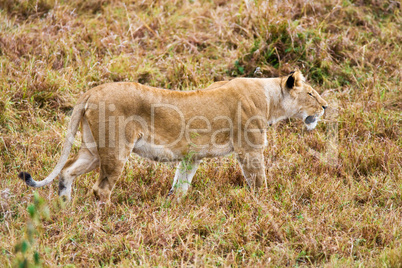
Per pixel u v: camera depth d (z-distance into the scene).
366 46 23.36
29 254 10.96
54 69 20.48
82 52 21.70
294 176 16.06
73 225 12.71
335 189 15.10
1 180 14.75
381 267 11.45
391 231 12.96
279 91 15.44
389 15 25.94
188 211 13.78
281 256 11.82
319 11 25.25
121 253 11.86
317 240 12.45
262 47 22.25
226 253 12.23
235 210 14.06
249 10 24.25
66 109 19.06
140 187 15.12
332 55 22.97
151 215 13.27
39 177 15.16
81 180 15.23
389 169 16.20
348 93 20.78
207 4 26.19
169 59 21.94
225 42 23.59
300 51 22.42
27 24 23.53
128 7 25.56
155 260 11.66
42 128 17.95
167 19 24.59
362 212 14.12
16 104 18.45
